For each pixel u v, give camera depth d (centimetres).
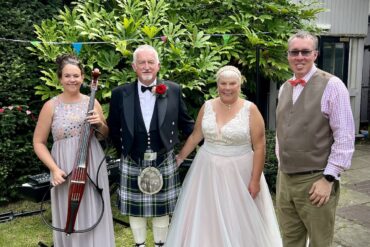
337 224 338
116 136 251
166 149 242
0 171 378
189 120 260
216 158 239
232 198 236
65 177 223
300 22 477
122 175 247
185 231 243
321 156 202
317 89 201
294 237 229
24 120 389
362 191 425
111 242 238
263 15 441
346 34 636
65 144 226
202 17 447
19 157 391
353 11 636
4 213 355
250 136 238
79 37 388
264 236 239
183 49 397
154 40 390
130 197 245
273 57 444
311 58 203
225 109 239
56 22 406
